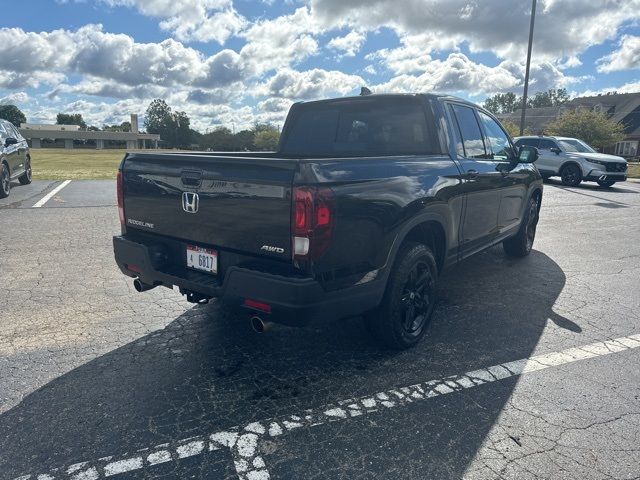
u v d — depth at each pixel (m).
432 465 2.36
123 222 3.72
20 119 122.50
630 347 3.72
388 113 4.27
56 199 10.70
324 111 4.73
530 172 5.95
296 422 2.69
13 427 2.60
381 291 3.20
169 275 3.24
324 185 2.67
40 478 2.22
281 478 2.26
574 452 2.46
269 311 2.75
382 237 3.10
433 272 3.75
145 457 2.38
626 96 58.84
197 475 2.27
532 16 19.84
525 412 2.82
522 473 2.30
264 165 2.74
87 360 3.36
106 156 44.72
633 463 2.38
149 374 3.20
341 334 3.90
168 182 3.28
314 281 2.68
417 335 3.67
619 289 5.19
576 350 3.65
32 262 5.73
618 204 12.09
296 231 2.63
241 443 2.50
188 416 2.73
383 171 3.18
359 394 2.99
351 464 2.36
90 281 5.07
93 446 2.46
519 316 4.35
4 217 8.47
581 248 7.17
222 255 3.06
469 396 2.98
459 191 4.01
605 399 2.97
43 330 3.84
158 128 125.25
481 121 4.81
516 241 6.28
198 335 3.82
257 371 3.27
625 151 55.16
